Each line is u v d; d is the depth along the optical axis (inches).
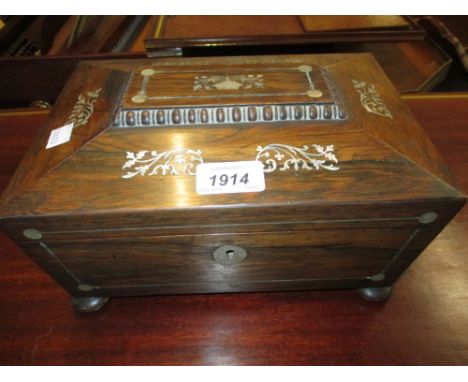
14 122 52.6
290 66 33.0
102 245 26.5
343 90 31.0
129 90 29.5
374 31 51.1
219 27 53.4
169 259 28.6
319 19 53.9
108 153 25.9
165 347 32.2
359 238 27.4
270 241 27.1
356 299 35.3
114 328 33.5
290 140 26.5
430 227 26.6
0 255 38.2
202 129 27.0
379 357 31.2
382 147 26.2
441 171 25.4
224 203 23.6
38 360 31.1
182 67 33.2
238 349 32.0
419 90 58.4
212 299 35.8
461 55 59.8
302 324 33.6
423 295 35.0
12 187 24.9
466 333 32.4
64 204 23.6
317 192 24.1
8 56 55.6
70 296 35.1
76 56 52.0
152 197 23.9
